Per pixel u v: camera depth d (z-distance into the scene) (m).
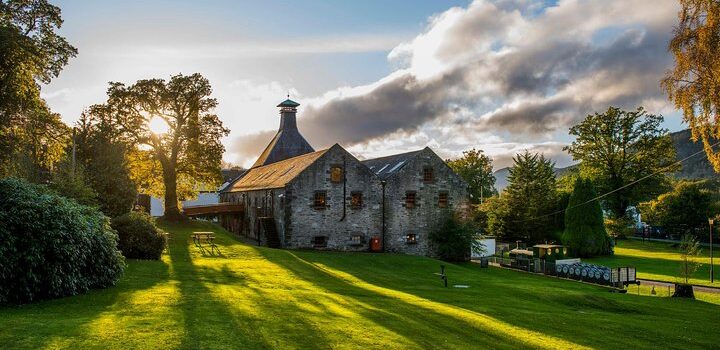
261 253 35.19
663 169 73.44
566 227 58.38
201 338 11.84
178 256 31.98
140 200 57.75
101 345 10.88
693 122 24.72
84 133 35.97
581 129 75.81
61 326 12.20
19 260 15.27
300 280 24.81
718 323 20.86
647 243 73.38
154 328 12.48
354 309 16.83
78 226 17.48
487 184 93.94
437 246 47.16
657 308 24.47
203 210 55.06
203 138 53.50
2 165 35.56
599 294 28.45
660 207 72.56
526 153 60.19
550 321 17.94
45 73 40.41
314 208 43.84
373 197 45.75
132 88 50.34
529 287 29.89
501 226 59.12
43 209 16.50
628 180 73.62
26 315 13.46
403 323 15.02
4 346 10.41
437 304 19.45
